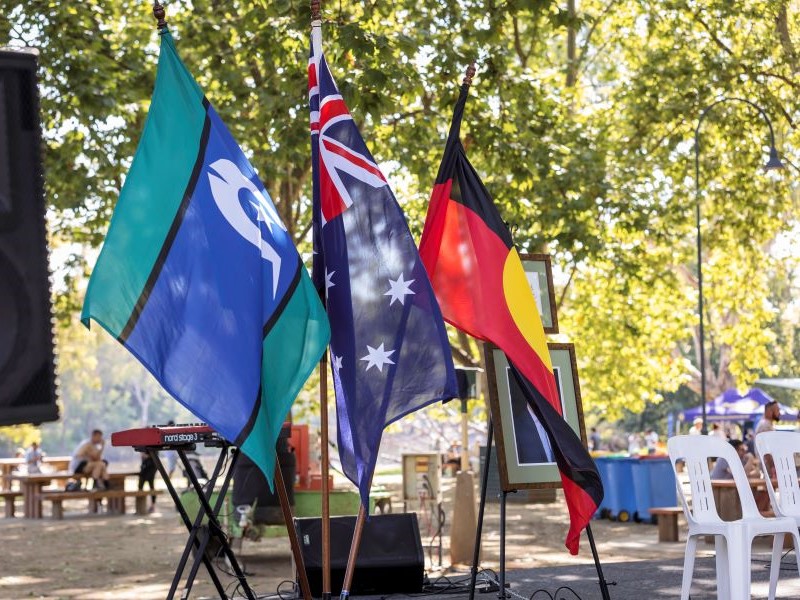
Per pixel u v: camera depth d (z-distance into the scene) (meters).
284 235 5.95
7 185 4.14
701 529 7.98
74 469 23.70
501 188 18.92
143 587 11.98
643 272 23.09
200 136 5.83
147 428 6.10
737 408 31.67
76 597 11.32
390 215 6.34
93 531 19.11
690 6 23.77
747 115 23.59
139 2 19.58
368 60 15.45
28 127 4.21
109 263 5.41
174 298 5.49
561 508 22.28
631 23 24.92
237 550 13.01
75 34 16.67
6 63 4.18
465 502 12.65
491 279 7.31
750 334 27.98
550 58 25.39
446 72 16.88
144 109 18.55
